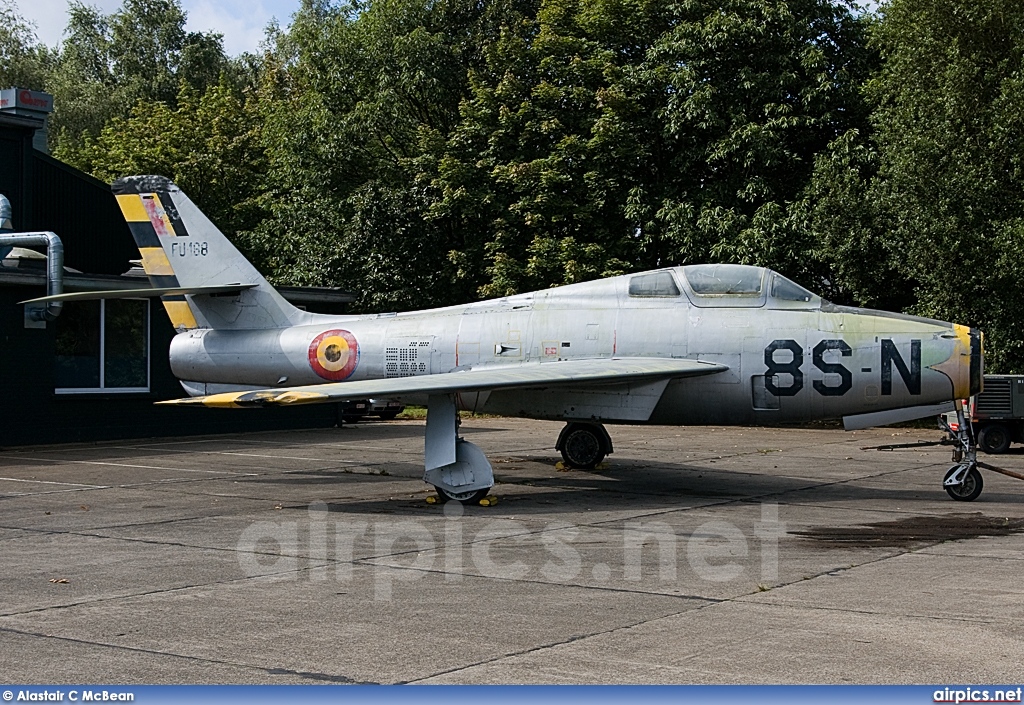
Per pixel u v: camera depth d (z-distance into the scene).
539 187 33.00
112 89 65.62
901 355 12.84
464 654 6.29
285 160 36.81
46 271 19.50
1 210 20.75
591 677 5.83
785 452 19.98
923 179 25.22
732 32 30.25
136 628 6.88
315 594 7.85
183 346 16.09
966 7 25.48
